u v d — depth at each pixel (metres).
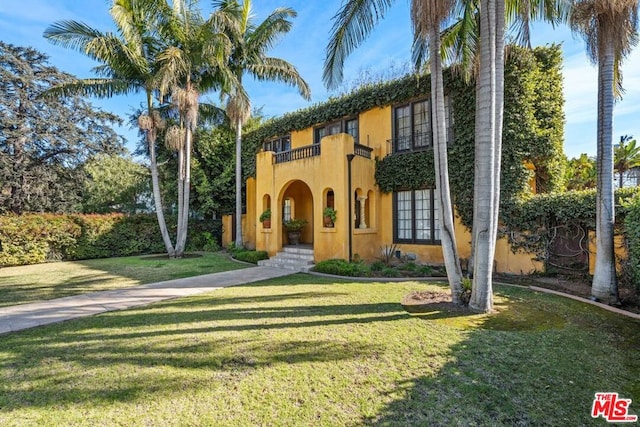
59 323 5.64
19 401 3.20
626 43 6.74
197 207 20.66
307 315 5.89
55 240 14.84
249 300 7.07
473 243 6.31
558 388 3.39
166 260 14.77
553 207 9.17
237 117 17.08
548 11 8.19
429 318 5.68
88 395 3.30
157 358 4.14
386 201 13.43
